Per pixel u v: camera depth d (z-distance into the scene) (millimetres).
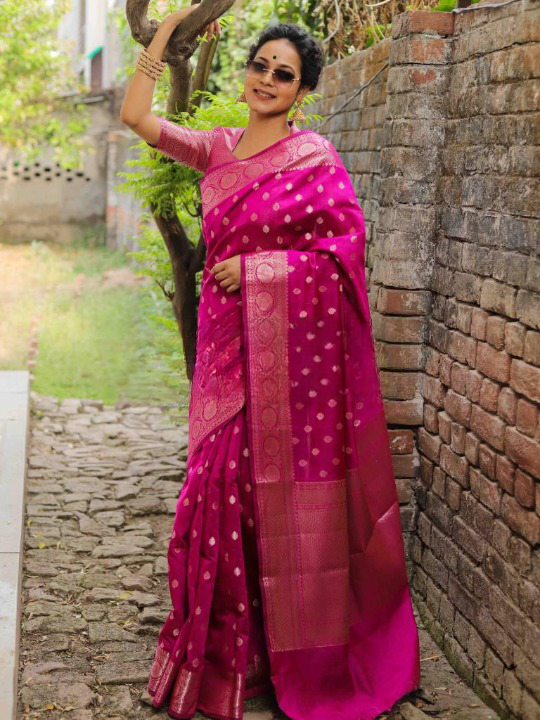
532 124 3061
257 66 3270
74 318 10188
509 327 3186
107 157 16016
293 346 3277
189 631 3240
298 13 6465
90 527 4914
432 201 3955
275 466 3291
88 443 6418
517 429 3109
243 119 4590
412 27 3844
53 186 16047
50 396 7617
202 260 4918
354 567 3430
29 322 10008
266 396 3275
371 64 4816
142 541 4781
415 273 3988
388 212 4051
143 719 3211
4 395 7004
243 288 3234
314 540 3316
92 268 13516
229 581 3232
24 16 13961
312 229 3307
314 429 3320
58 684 3381
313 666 3307
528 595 3004
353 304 3330
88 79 19094
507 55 3275
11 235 15992
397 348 4039
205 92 4863
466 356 3578
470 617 3490
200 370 3402
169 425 6895
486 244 3412
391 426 4102
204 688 3279
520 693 3051
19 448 5703
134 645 3717
